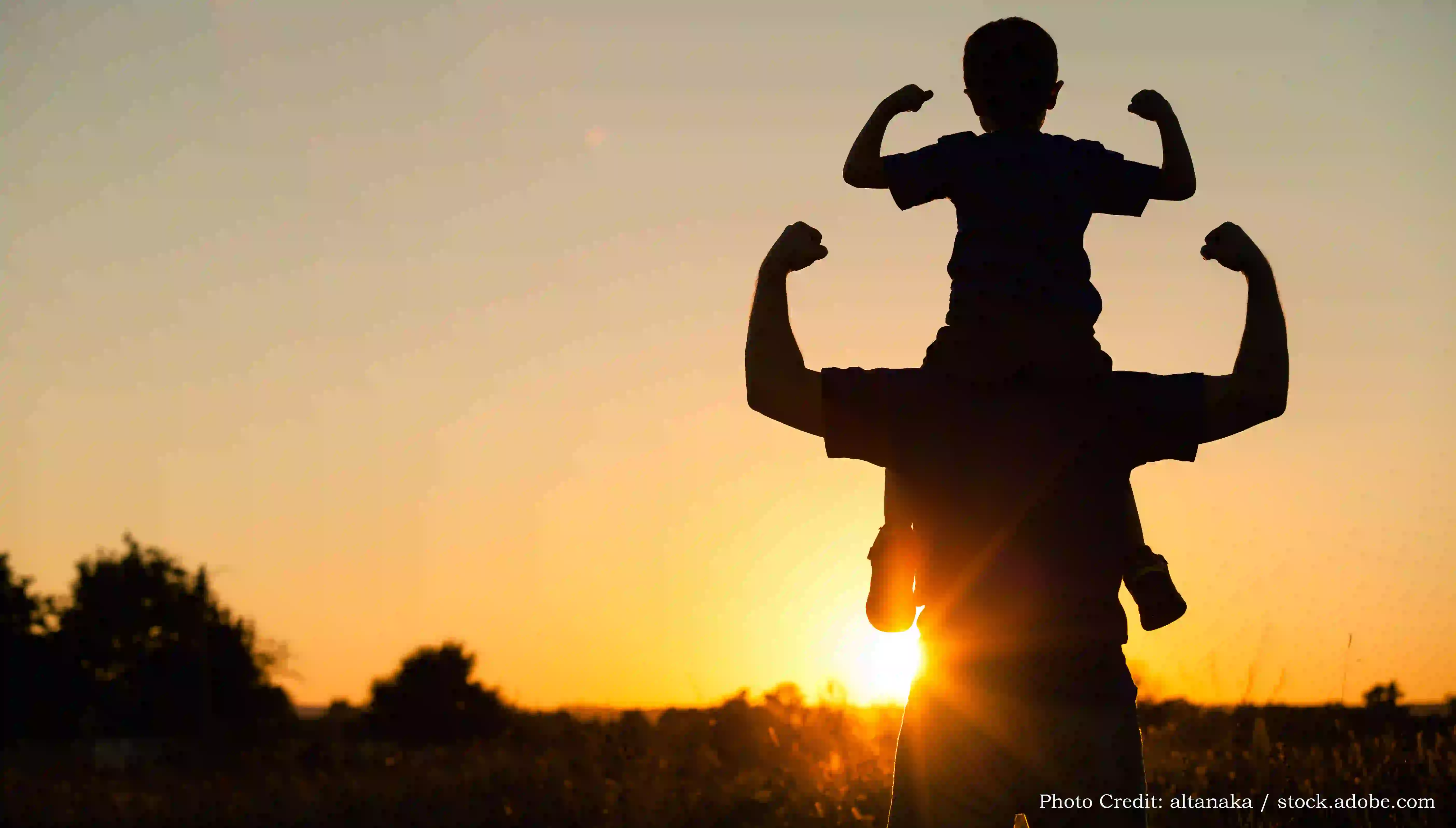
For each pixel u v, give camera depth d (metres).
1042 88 2.79
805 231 2.60
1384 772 5.95
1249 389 2.50
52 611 66.31
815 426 2.54
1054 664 2.42
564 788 9.20
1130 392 2.52
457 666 47.03
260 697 62.66
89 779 16.55
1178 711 8.34
